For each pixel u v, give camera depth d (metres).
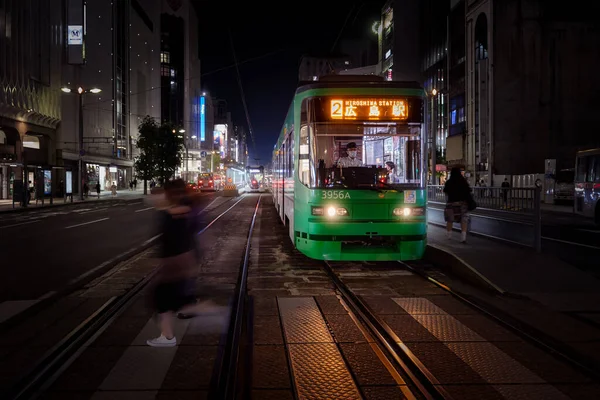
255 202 37.47
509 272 8.10
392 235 8.70
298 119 9.23
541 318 6.02
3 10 34.28
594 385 4.05
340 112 8.80
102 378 4.18
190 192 5.41
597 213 17.77
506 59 43.69
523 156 43.53
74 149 47.56
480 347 4.98
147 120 53.00
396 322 5.87
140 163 52.75
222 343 5.06
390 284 8.10
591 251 11.62
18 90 36.25
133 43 71.38
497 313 6.23
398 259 8.77
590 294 7.07
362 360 4.60
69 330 5.61
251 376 4.25
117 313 6.28
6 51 34.78
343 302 6.86
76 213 26.20
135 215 24.58
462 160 49.84
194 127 111.00
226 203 35.97
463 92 50.59
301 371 4.34
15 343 5.17
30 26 38.03
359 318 6.02
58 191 43.47
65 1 45.56
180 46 99.38
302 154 9.12
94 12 53.75
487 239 12.18
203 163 100.50
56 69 42.84
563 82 43.66
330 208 8.67
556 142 43.59
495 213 12.01
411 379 4.12
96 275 8.91
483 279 7.76
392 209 8.72
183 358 4.64
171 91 98.00
